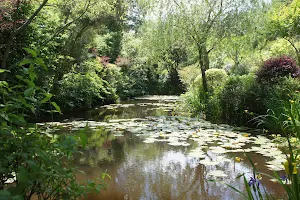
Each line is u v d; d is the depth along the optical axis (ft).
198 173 10.02
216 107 22.40
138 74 52.49
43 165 3.65
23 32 20.08
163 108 31.83
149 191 8.46
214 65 43.60
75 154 12.65
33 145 3.49
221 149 12.80
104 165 11.08
